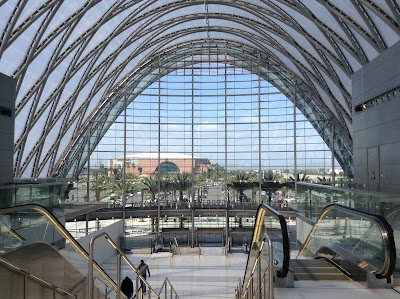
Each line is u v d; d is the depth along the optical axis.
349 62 37.84
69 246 16.30
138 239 49.44
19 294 10.15
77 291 14.83
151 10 41.97
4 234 11.91
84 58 41.31
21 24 28.81
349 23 31.31
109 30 40.72
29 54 31.39
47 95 39.69
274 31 44.22
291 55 48.00
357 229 13.90
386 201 12.96
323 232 19.48
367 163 26.20
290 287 9.30
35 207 14.83
